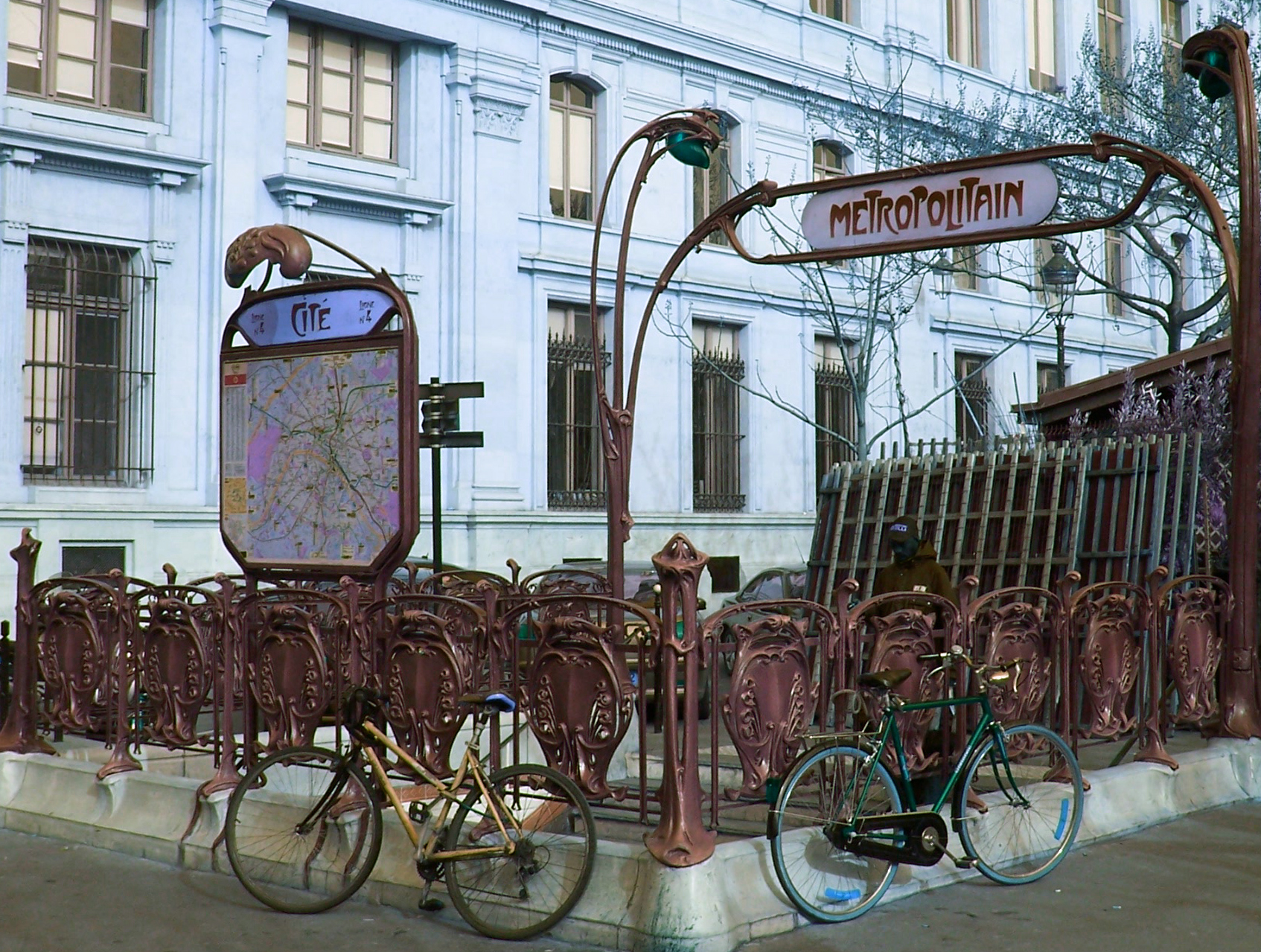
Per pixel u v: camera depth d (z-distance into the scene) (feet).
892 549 33.65
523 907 21.70
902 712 24.06
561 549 76.84
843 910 22.36
